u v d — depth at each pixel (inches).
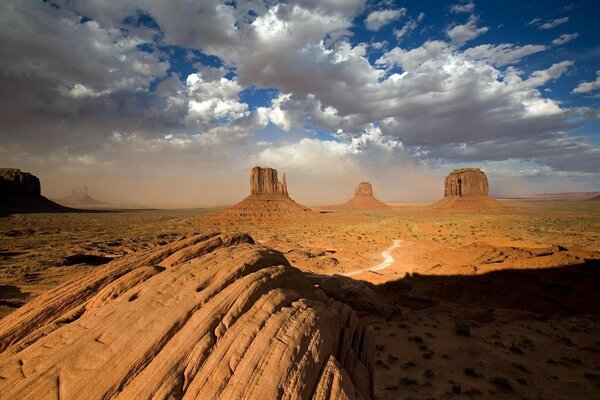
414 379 692.1
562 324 1028.5
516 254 1609.3
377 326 1062.4
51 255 2164.1
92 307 405.4
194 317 336.8
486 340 922.7
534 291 1257.4
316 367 322.0
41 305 420.8
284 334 332.2
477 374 720.3
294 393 279.6
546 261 1397.6
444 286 1460.4
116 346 304.7
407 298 1430.9
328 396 305.1
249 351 305.6
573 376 705.6
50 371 282.7
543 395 617.9
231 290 376.5
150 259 518.9
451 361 796.6
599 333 937.5
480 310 1207.6
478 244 1948.8
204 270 424.2
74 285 455.5
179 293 376.5
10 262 1974.7
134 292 391.9
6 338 364.5
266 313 358.6
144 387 269.3
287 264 538.0
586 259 1350.9
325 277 1326.3
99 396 263.9
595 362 768.9
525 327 1021.8
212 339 315.3
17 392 264.1
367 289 1258.0
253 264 454.3
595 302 1120.2
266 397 267.0
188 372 285.1
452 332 994.7
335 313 442.9
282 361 299.3
